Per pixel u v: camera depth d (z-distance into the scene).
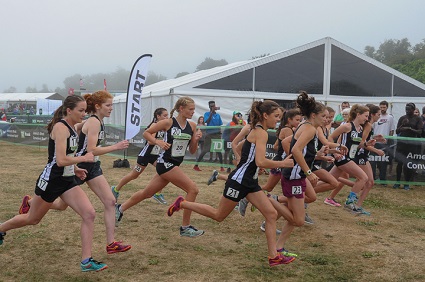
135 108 7.38
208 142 12.18
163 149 5.21
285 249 5.34
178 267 4.63
